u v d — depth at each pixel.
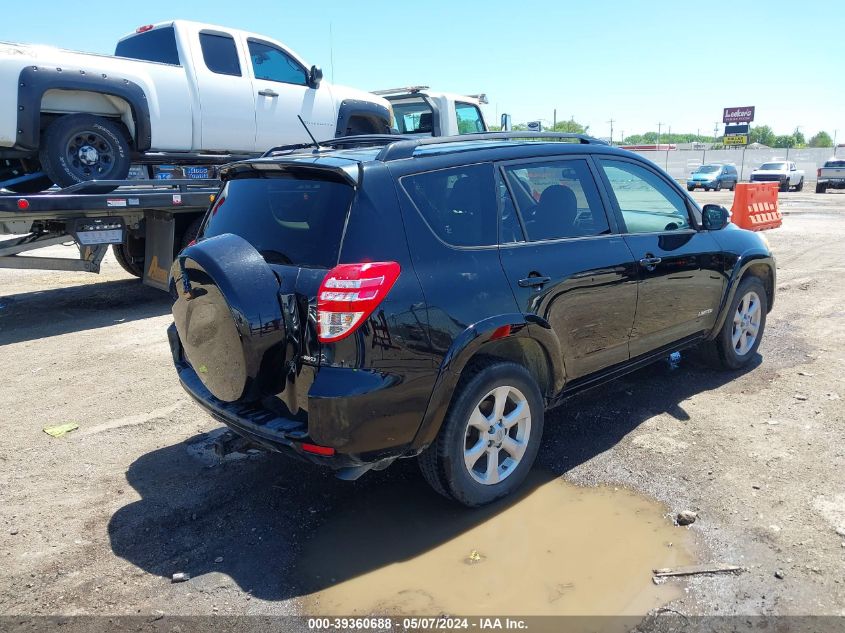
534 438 3.68
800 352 5.91
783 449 4.05
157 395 5.25
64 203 6.87
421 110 12.65
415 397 3.05
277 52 9.27
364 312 2.88
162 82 7.96
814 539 3.15
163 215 8.05
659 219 4.59
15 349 6.53
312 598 2.87
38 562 3.14
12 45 6.99
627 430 4.39
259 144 9.04
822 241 13.02
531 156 3.83
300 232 3.13
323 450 2.92
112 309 8.20
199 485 3.84
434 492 3.72
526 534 3.29
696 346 5.42
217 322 3.09
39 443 4.40
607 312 4.02
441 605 2.81
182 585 2.97
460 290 3.21
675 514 3.41
